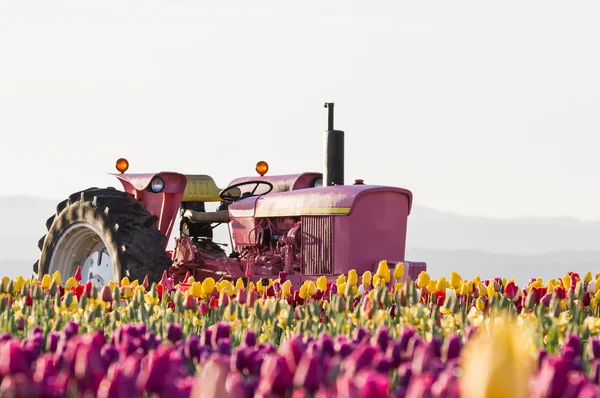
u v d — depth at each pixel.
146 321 11.97
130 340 7.77
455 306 12.41
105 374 6.12
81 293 14.99
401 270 15.26
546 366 4.80
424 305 13.38
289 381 5.27
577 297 13.83
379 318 11.04
